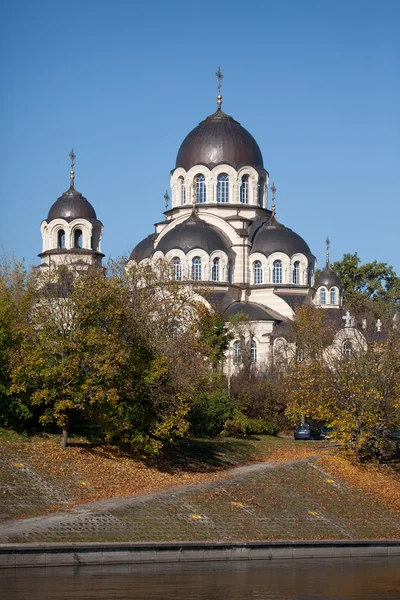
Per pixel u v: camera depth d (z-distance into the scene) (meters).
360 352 69.94
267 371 96.75
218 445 66.75
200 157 115.06
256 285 112.75
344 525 50.00
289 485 55.44
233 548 42.16
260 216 116.62
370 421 65.44
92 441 56.00
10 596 31.75
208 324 78.56
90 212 118.44
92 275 56.22
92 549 38.38
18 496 43.84
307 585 37.28
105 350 52.44
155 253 109.81
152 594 33.25
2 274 61.88
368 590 36.88
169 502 46.59
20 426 53.59
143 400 55.78
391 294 121.06
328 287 118.00
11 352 53.28
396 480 61.81
